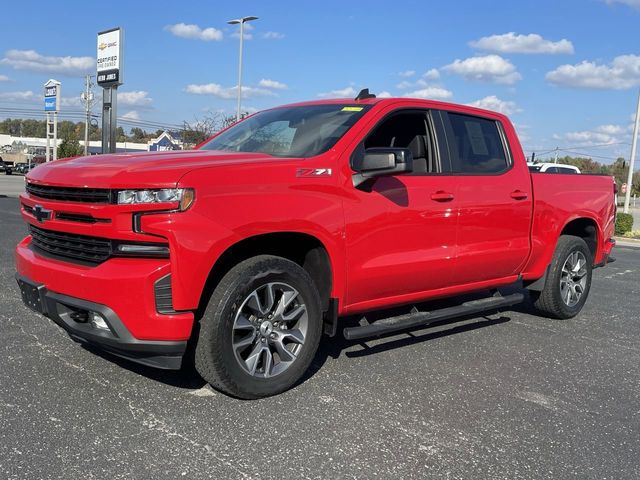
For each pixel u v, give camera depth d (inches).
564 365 187.9
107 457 116.3
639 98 943.0
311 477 112.7
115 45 727.7
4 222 516.7
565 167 840.9
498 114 218.7
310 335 154.6
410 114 186.7
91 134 4119.1
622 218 823.7
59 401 140.9
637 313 270.1
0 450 117.0
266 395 148.6
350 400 150.0
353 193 161.8
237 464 116.0
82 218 139.3
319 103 196.2
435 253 184.2
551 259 234.1
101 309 131.9
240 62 1191.6
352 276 163.5
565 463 123.4
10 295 241.0
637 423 145.4
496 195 202.4
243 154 161.9
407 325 174.2
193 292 131.6
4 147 3353.8
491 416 144.9
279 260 147.0
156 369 163.8
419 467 118.5
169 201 128.8
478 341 209.2
